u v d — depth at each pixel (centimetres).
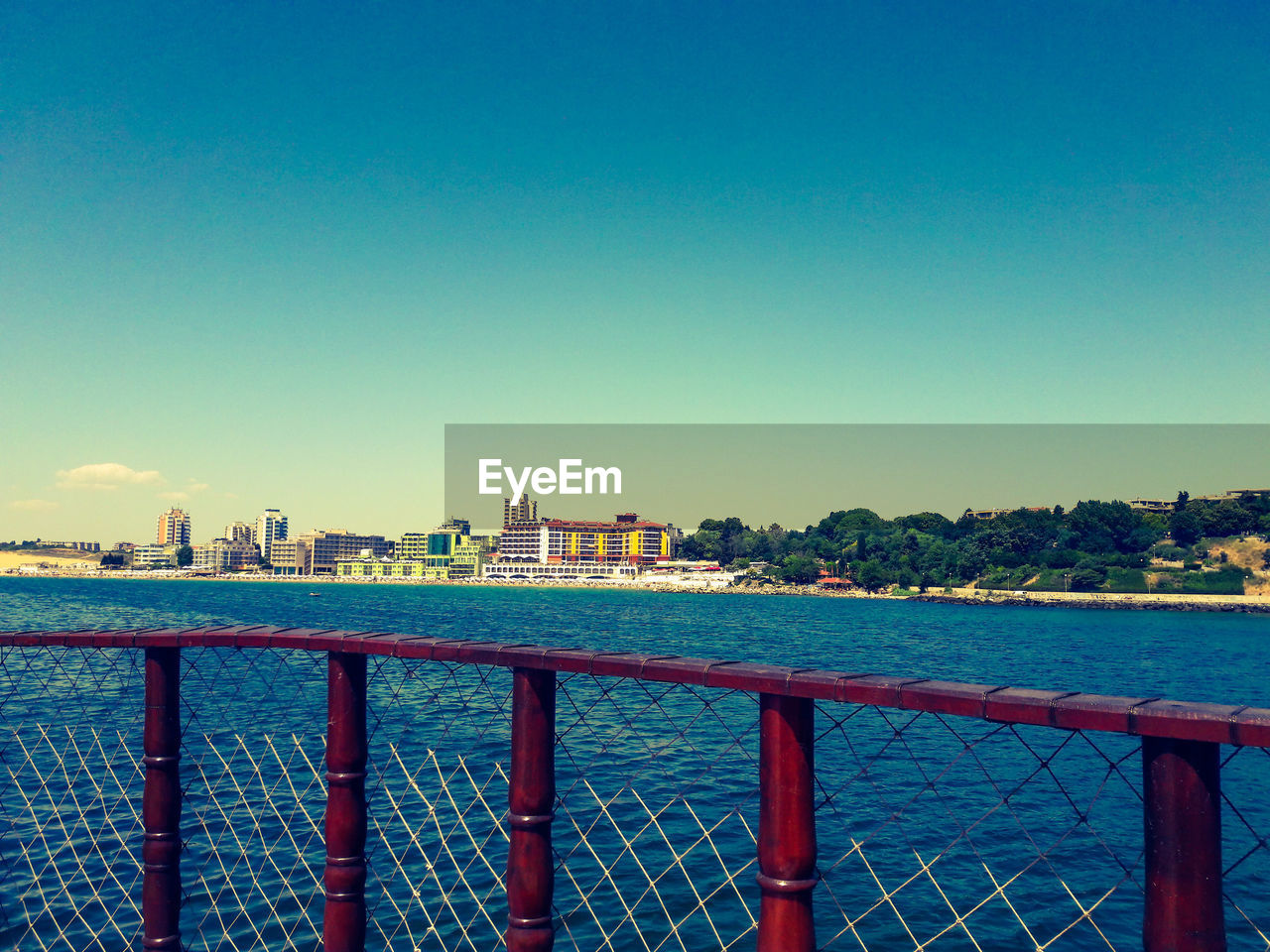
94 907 1695
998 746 3438
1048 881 2097
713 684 554
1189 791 448
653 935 1753
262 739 3025
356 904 750
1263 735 407
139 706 3419
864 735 3575
